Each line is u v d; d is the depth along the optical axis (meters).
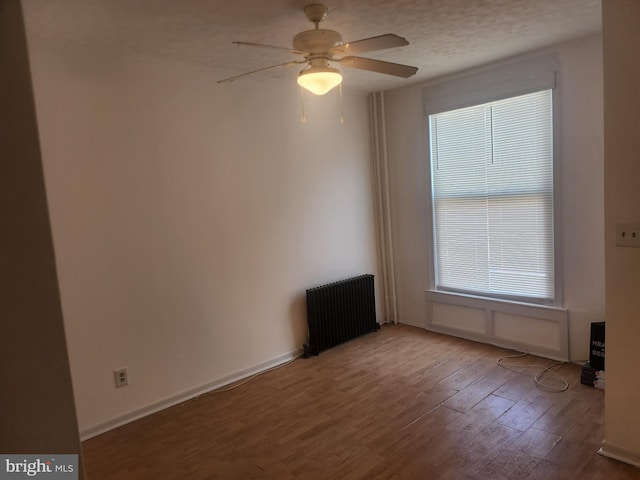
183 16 2.41
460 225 4.18
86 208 2.78
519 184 3.72
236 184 3.52
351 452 2.52
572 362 3.56
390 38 2.20
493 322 4.04
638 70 2.08
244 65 3.31
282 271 3.87
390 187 4.67
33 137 1.08
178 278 3.21
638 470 2.24
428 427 2.73
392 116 4.54
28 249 1.09
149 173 3.04
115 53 2.87
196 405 3.18
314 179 4.09
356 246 4.52
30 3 2.16
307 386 3.39
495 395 3.09
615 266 2.25
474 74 3.84
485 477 2.24
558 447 2.46
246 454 2.55
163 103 3.09
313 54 2.42
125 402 2.99
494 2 2.47
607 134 2.20
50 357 1.13
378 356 3.92
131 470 2.46
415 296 4.64
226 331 3.50
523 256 3.78
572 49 3.27
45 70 2.61
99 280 2.85
